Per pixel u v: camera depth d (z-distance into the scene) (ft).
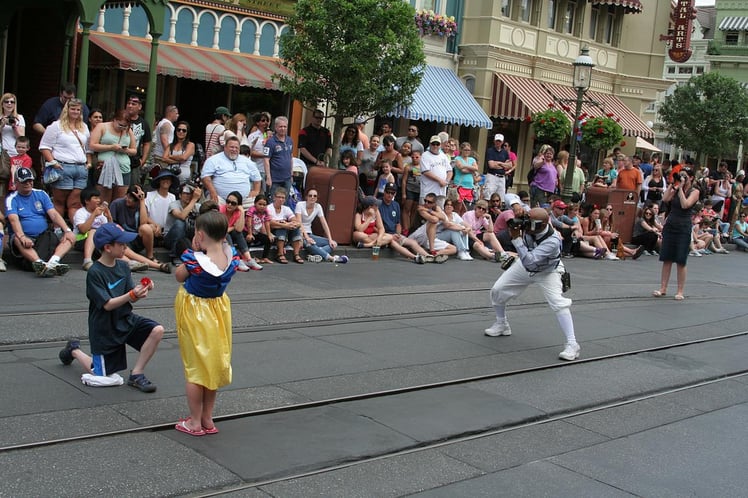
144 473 17.25
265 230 42.16
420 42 51.85
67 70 49.57
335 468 18.65
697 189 43.98
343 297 35.55
